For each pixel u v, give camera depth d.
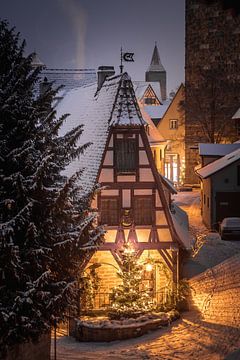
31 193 13.09
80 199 15.77
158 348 17.14
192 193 52.41
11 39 13.88
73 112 29.28
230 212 35.56
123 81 22.11
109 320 19.52
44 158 12.84
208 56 53.66
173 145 61.03
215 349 16.27
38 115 13.77
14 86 13.57
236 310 20.14
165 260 21.83
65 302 13.90
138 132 21.53
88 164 22.53
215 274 25.39
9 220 12.65
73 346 18.25
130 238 21.61
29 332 12.95
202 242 31.91
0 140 13.15
